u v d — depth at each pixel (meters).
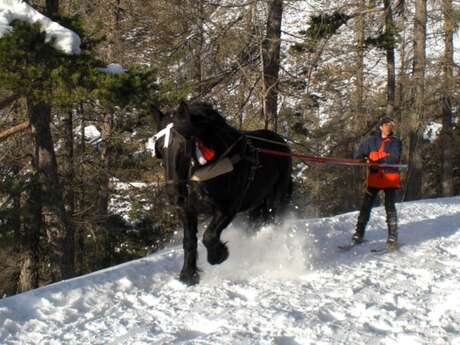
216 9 15.43
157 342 5.50
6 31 11.60
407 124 22.77
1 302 6.61
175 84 15.14
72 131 19.38
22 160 17.70
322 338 5.36
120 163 20.84
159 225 21.53
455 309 5.91
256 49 15.53
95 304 6.80
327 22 16.77
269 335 5.45
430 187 37.75
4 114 17.95
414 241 9.48
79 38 12.45
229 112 16.03
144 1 17.83
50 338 5.77
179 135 6.46
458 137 34.28
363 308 6.18
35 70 11.56
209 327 5.91
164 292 7.14
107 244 21.27
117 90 12.21
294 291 6.91
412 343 5.13
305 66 16.70
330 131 24.91
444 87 23.28
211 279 7.50
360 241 9.38
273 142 8.49
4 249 15.80
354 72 21.67
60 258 15.85
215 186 6.86
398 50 22.86
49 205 15.48
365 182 9.27
